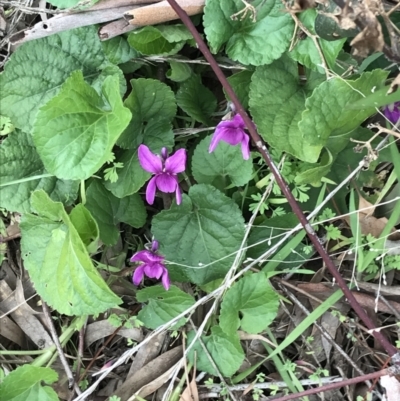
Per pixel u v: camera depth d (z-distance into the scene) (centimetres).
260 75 18
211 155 19
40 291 19
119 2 18
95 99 18
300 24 16
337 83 16
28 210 19
